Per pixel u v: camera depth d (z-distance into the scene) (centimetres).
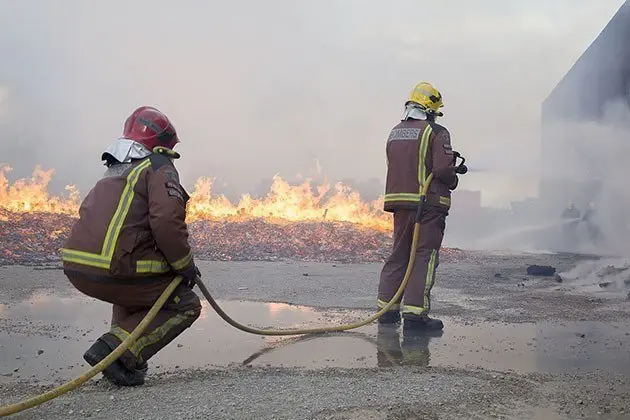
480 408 304
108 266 327
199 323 514
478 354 425
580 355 423
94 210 334
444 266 971
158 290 345
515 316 559
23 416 286
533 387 343
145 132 349
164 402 303
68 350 420
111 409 294
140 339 339
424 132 530
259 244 1067
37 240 987
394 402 307
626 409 309
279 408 295
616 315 564
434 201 523
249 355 416
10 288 657
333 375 356
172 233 333
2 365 384
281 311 568
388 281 535
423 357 415
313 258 1004
